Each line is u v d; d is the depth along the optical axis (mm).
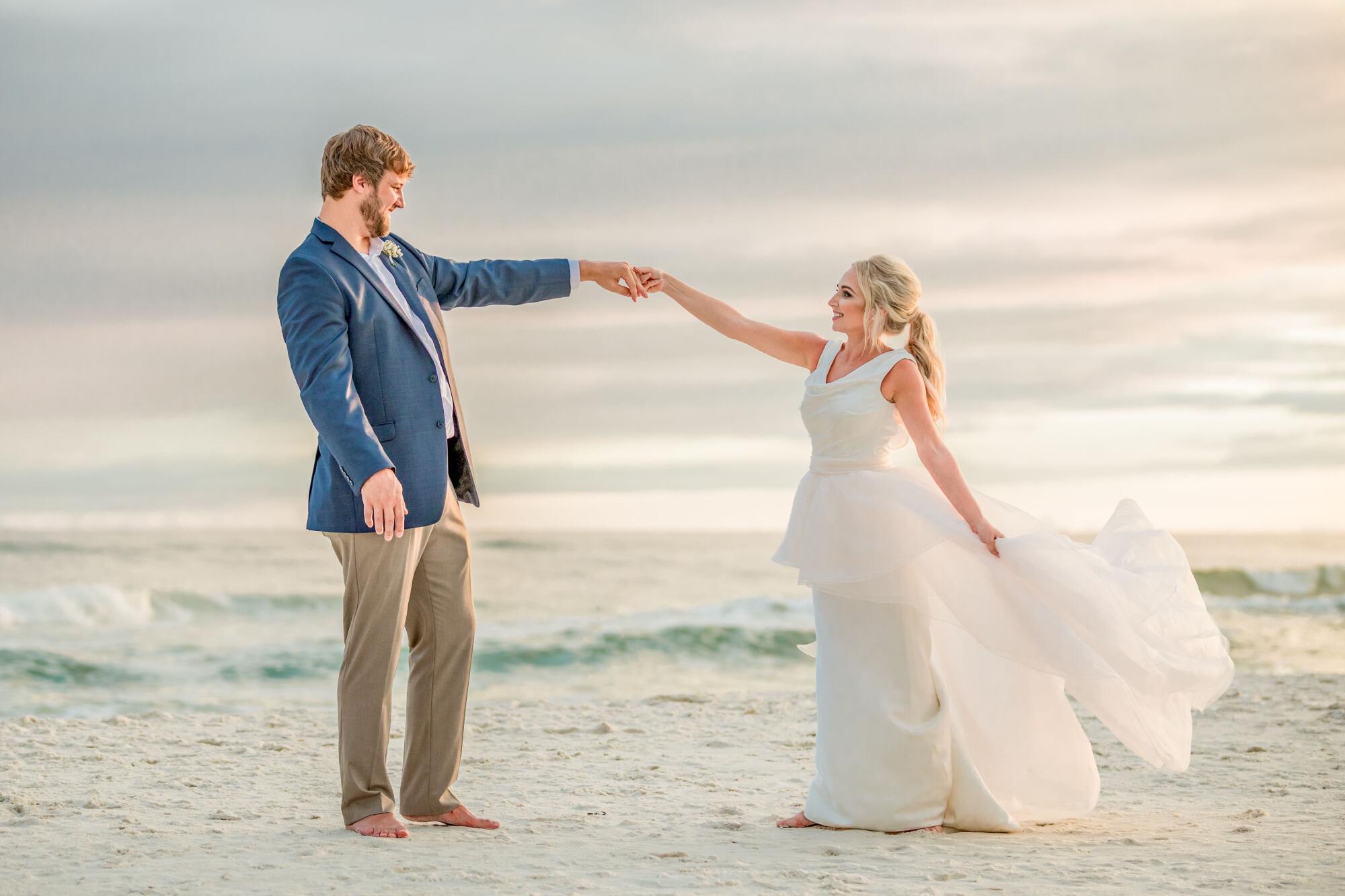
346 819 3994
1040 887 3137
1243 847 3674
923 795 3949
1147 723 4066
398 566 3805
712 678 13758
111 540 36219
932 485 4133
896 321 4137
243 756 5961
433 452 3857
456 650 4047
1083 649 3852
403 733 7094
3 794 4691
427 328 3979
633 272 4520
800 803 4680
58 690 12266
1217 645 4023
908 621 4008
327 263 3756
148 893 3088
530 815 4406
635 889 3133
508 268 4414
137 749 6109
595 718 7559
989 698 4148
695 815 4367
